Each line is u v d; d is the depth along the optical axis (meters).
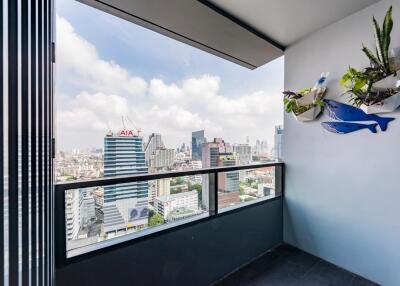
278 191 2.50
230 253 1.95
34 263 0.68
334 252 2.06
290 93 2.16
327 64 2.07
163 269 1.51
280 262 2.12
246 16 1.91
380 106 1.64
